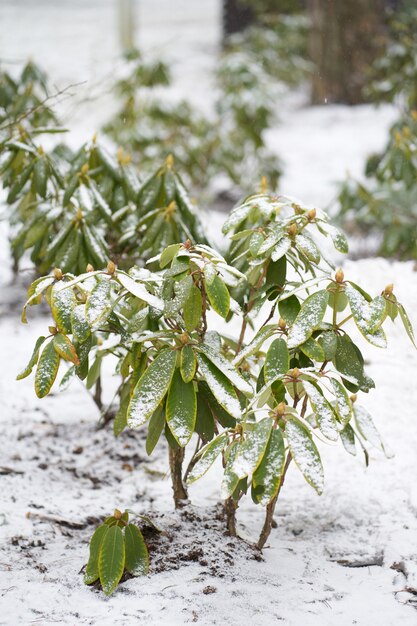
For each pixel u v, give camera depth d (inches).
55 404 132.0
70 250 115.3
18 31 586.9
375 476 112.0
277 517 108.3
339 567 101.3
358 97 410.0
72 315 95.2
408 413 120.2
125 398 103.5
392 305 96.7
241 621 94.3
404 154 167.8
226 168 252.1
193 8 716.7
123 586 97.6
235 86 270.1
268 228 101.0
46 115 158.7
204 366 94.9
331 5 401.4
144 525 102.5
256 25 494.0
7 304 179.3
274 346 95.6
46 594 97.1
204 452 94.1
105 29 593.9
